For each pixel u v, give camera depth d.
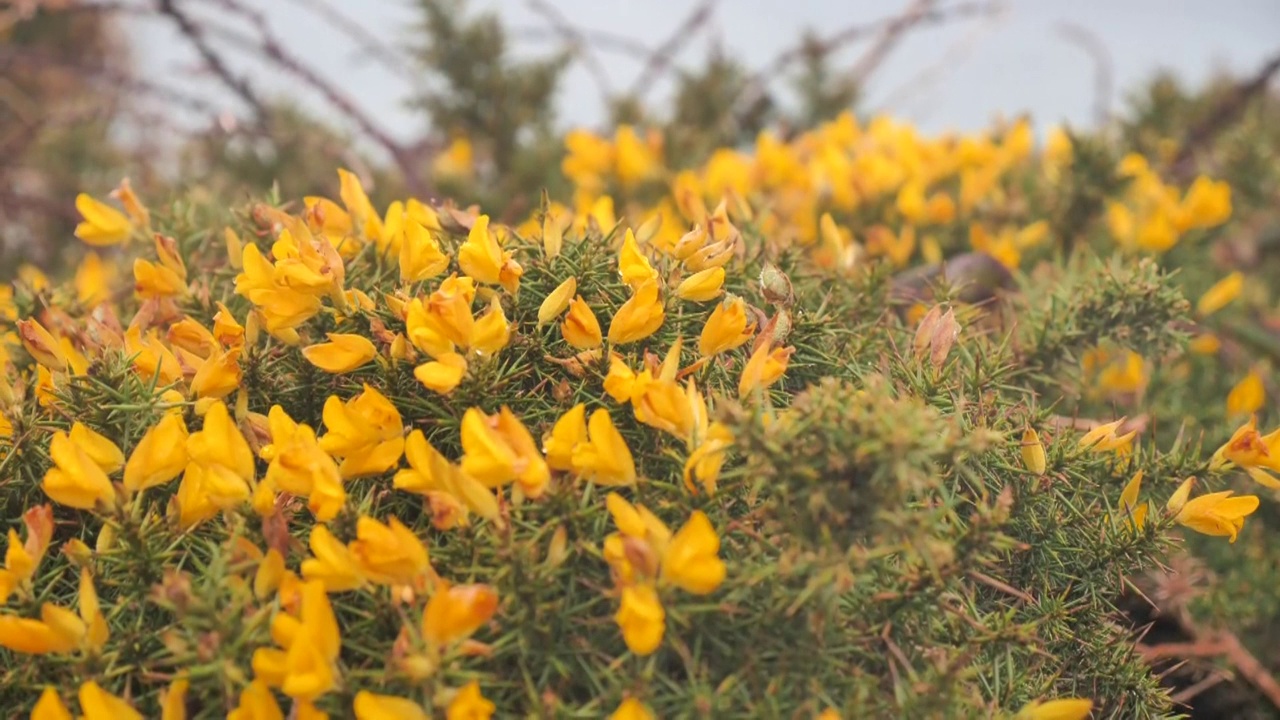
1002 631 0.50
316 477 0.49
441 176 1.04
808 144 1.04
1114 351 0.67
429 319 0.50
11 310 0.65
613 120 1.21
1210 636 0.66
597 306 0.54
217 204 0.71
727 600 0.47
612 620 0.48
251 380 0.54
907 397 0.51
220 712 0.48
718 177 0.85
